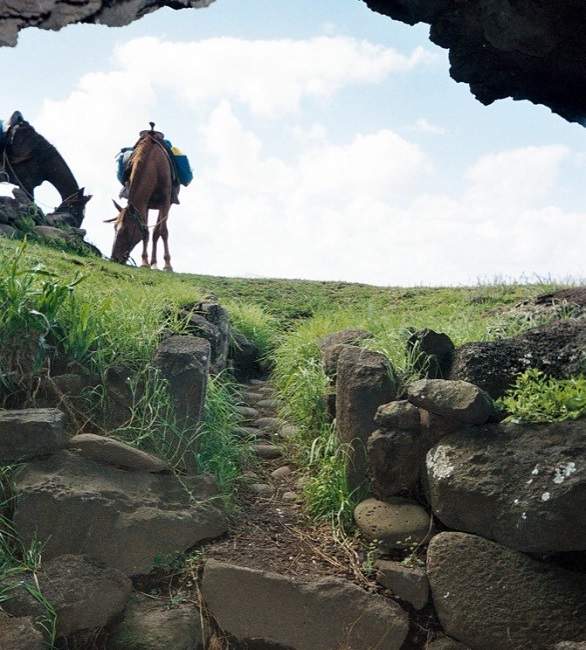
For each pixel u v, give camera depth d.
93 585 3.52
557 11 8.25
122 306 5.22
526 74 9.62
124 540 3.81
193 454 4.46
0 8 6.84
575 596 3.61
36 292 4.61
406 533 4.04
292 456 5.38
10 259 4.98
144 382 4.57
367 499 4.38
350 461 4.50
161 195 13.48
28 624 3.20
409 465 4.28
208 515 4.12
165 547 3.88
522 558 3.72
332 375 5.43
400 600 3.80
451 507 3.88
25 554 3.64
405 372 4.71
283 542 4.21
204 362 4.74
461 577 3.73
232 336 7.30
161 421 4.46
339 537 4.24
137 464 4.16
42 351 4.42
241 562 3.91
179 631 3.51
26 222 10.74
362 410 4.53
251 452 5.37
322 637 3.65
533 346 4.50
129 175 13.38
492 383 4.37
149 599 3.71
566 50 8.89
